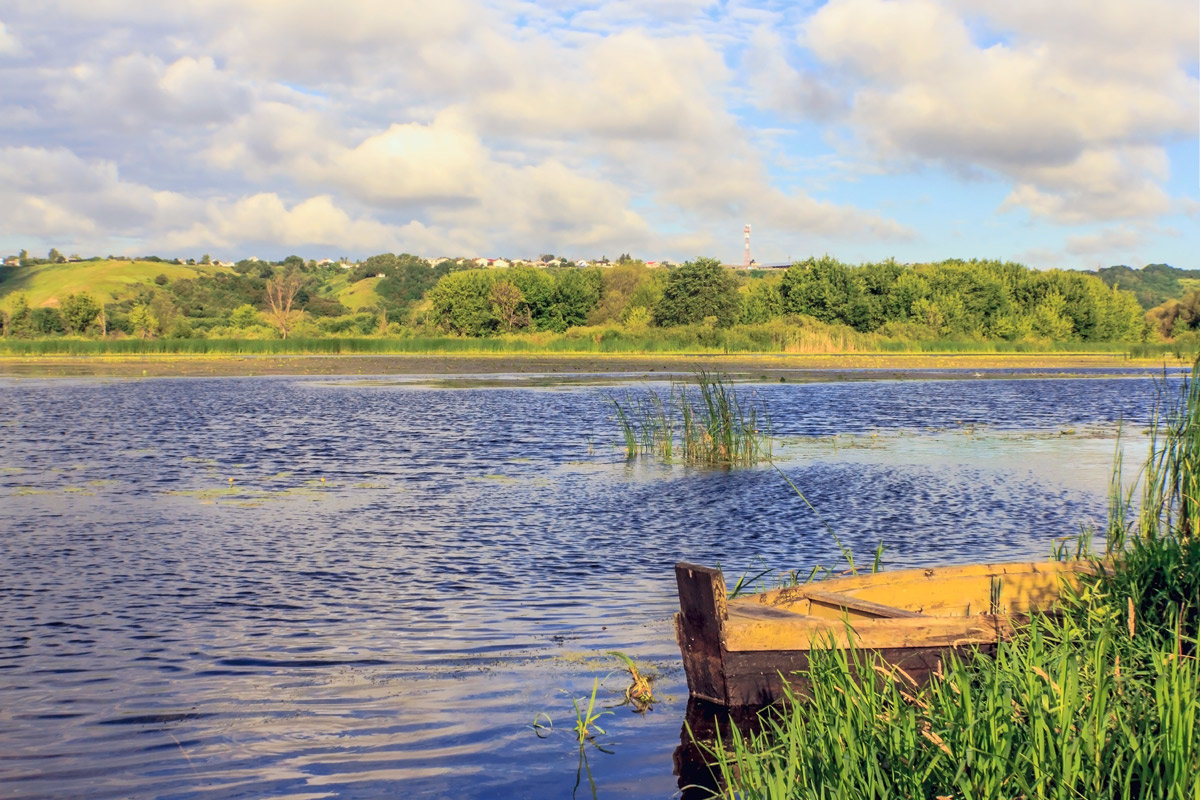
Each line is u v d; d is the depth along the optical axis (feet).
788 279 288.71
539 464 64.44
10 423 87.25
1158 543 26.50
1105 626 18.56
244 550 38.88
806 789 15.02
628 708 22.59
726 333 239.30
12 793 18.28
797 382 144.77
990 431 85.05
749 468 63.05
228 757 19.88
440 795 18.39
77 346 213.87
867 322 277.85
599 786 18.75
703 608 22.40
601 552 39.01
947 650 22.30
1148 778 13.88
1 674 24.45
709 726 21.63
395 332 288.51
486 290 284.82
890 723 15.98
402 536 41.83
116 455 67.36
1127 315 297.33
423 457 67.36
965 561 37.93
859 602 24.49
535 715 22.15
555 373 162.91
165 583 33.55
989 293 280.92
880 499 51.80
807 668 22.31
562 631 28.45
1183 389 33.94
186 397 115.75
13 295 287.69
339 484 55.88
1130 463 65.41
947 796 13.91
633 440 69.05
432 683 24.13
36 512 46.70
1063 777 13.79
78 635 27.61
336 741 20.74
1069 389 135.03
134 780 18.88
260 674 24.66
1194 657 18.98
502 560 37.47
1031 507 49.73
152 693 23.30
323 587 33.19
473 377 153.58
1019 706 15.79
